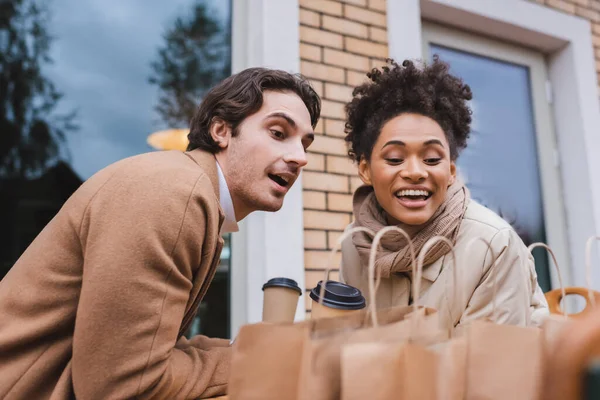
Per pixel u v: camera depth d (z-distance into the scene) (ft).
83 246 2.86
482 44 9.65
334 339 2.09
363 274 4.39
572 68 9.82
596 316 1.35
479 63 9.67
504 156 9.64
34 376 2.78
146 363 2.64
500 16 9.20
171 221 2.78
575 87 9.75
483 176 9.39
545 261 9.52
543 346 1.52
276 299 3.38
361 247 4.02
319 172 7.34
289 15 7.53
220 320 7.25
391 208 3.78
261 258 6.86
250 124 3.55
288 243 6.91
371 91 4.17
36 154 7.29
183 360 2.97
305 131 3.65
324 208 7.29
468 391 2.12
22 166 7.22
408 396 1.96
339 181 7.46
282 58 7.37
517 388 2.07
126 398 2.61
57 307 2.89
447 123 4.02
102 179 2.99
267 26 7.36
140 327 2.64
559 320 2.04
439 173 3.66
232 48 7.91
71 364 2.77
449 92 4.11
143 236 2.70
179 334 3.39
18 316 2.87
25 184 7.18
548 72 10.17
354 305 3.13
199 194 2.94
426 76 4.09
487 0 9.13
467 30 9.51
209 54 8.05
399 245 3.86
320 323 2.42
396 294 3.97
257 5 7.56
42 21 7.58
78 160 7.39
